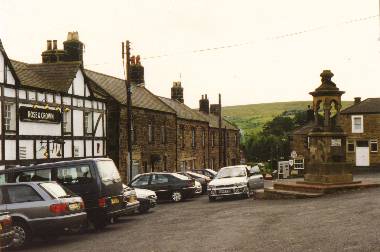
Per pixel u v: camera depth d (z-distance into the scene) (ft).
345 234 35.40
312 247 31.78
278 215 49.83
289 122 304.50
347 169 71.05
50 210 41.57
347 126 172.24
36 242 44.93
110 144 105.70
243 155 224.53
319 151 71.31
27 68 89.56
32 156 77.25
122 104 106.93
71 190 49.29
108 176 51.03
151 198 66.33
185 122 148.36
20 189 42.73
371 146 168.66
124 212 52.70
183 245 36.06
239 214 53.93
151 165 122.52
